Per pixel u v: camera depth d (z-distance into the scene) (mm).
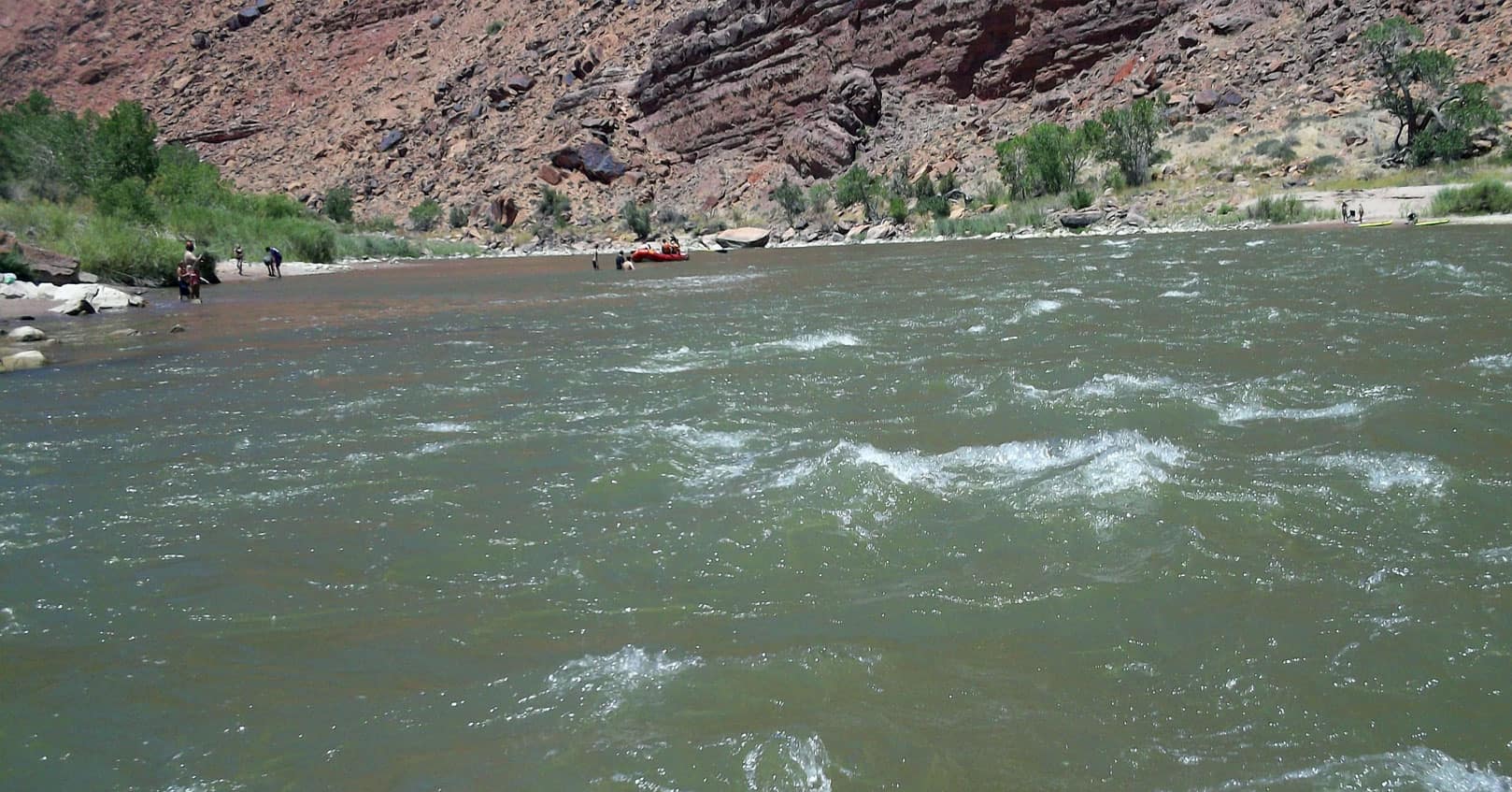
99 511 6766
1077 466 6512
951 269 25312
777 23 74250
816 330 14602
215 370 13211
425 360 13586
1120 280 19312
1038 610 4562
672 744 3613
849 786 3328
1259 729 3545
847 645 4320
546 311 20297
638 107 81938
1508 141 39656
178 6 126750
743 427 8375
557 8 96375
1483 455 6367
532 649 4441
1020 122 60938
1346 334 11227
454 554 5660
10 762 3695
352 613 4914
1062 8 62125
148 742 3811
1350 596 4492
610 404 9727
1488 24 47656
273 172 95000
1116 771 3348
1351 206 34656
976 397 9016
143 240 33406
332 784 3486
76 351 15648
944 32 67312
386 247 61750
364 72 106312
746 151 74250
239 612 4984
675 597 4934
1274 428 7266
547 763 3537
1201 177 45250
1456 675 3811
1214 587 4660
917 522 5758
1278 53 52969
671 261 39844
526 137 83625
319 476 7441
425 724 3850
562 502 6500
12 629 4875
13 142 53938
